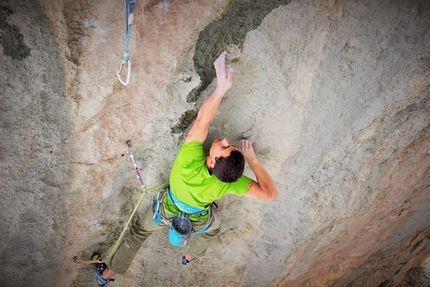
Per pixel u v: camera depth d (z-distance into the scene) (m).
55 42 2.28
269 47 2.69
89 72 2.44
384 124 3.28
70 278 3.83
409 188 4.06
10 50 2.25
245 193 2.86
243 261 4.28
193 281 4.37
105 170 3.07
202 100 2.90
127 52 2.21
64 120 2.64
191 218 3.00
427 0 2.58
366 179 3.71
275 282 4.61
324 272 5.11
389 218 4.56
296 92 2.91
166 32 2.42
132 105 2.72
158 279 4.21
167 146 3.12
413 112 3.24
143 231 3.36
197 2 2.36
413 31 2.70
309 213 3.78
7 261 3.33
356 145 3.39
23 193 2.91
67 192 3.07
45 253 3.41
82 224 3.40
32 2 2.14
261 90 2.90
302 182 3.55
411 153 3.65
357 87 2.96
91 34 2.29
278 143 3.23
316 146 3.29
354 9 2.58
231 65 2.77
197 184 2.74
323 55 2.76
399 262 5.86
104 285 3.78
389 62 2.84
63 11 2.19
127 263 3.46
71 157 2.87
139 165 3.20
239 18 2.54
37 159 2.78
